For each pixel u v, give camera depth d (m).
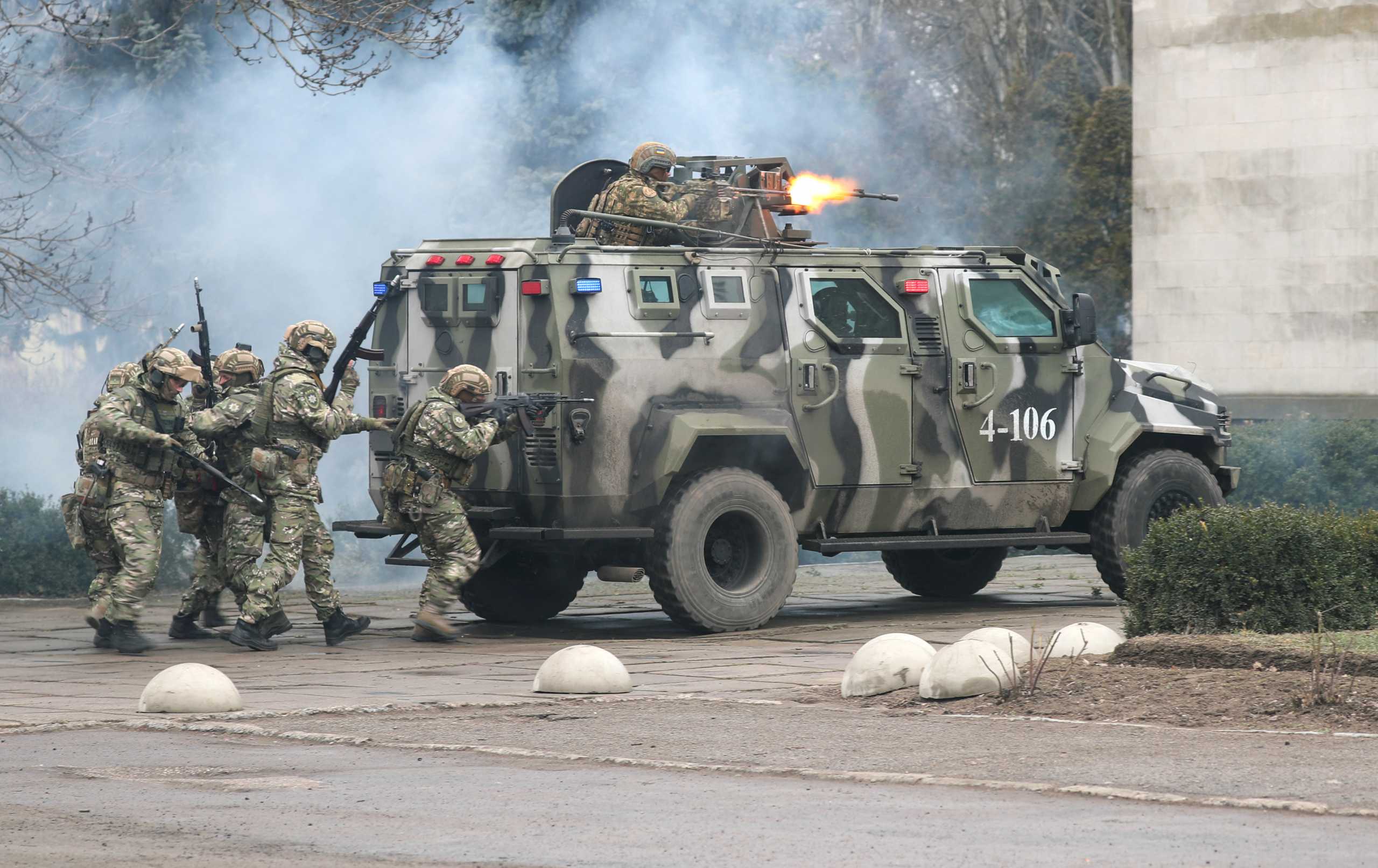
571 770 20.88
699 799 18.94
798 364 37.06
